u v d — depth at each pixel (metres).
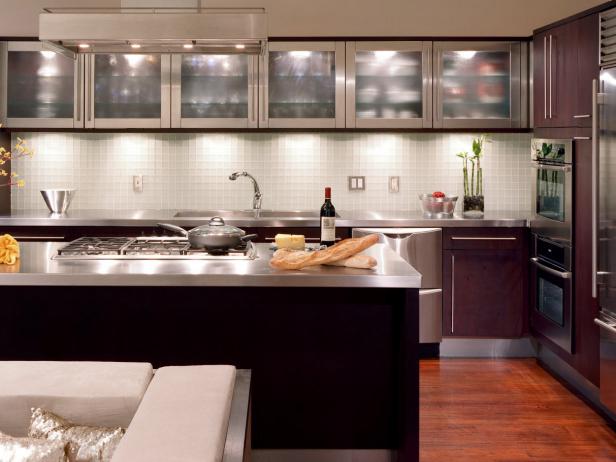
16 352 3.41
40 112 5.65
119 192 6.03
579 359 4.55
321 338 3.44
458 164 6.05
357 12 5.95
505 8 5.95
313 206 6.05
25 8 5.84
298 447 3.46
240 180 6.04
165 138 6.02
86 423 1.87
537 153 5.25
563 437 3.92
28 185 6.00
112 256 3.53
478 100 5.69
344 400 3.45
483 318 5.48
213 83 5.66
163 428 1.59
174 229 3.92
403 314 3.21
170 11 4.20
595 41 4.18
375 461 3.46
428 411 4.32
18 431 1.87
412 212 5.96
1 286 3.39
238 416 1.80
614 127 3.82
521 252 5.46
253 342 3.43
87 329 3.42
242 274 3.13
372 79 5.67
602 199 3.99
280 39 5.62
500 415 4.25
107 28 3.98
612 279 3.90
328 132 5.87
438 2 5.94
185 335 3.43
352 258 3.32
